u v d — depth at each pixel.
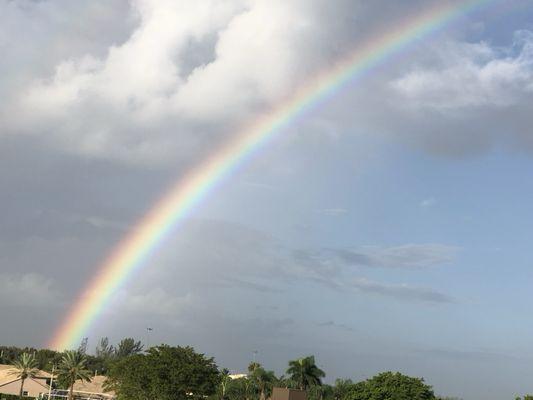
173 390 81.12
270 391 160.25
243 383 164.00
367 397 89.06
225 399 159.00
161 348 87.44
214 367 87.50
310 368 143.62
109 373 94.75
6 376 145.00
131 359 88.25
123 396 84.06
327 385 161.62
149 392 82.75
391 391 87.50
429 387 89.75
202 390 83.25
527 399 93.56
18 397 133.25
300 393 97.94
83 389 152.50
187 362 85.00
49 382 149.38
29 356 147.62
